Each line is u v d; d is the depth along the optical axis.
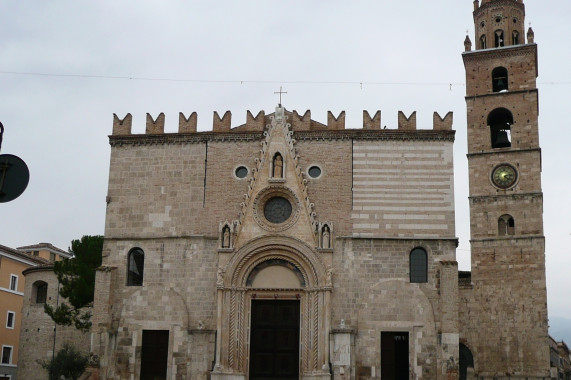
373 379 47.44
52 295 70.62
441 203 50.38
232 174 52.22
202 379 48.38
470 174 65.31
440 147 51.38
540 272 61.22
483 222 63.75
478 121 66.38
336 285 49.22
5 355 83.00
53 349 69.00
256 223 50.62
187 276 50.53
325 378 46.97
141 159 53.56
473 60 68.00
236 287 49.91
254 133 52.53
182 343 49.38
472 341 61.28
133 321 50.34
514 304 61.12
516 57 66.69
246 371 48.97
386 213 50.41
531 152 64.06
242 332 49.44
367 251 49.75
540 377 58.84
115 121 54.59
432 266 49.19
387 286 49.00
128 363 49.69
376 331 48.28
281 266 50.62
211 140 53.00
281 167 51.59
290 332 49.75
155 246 51.56
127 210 52.69
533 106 65.00
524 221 62.72
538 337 59.81
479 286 62.31
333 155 51.81
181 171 52.78
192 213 51.78
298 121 53.06
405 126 52.00
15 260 86.06
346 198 50.91
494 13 70.06
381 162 51.38
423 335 47.94
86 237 67.62
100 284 50.56
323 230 50.03
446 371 46.66
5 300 83.62
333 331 48.12
